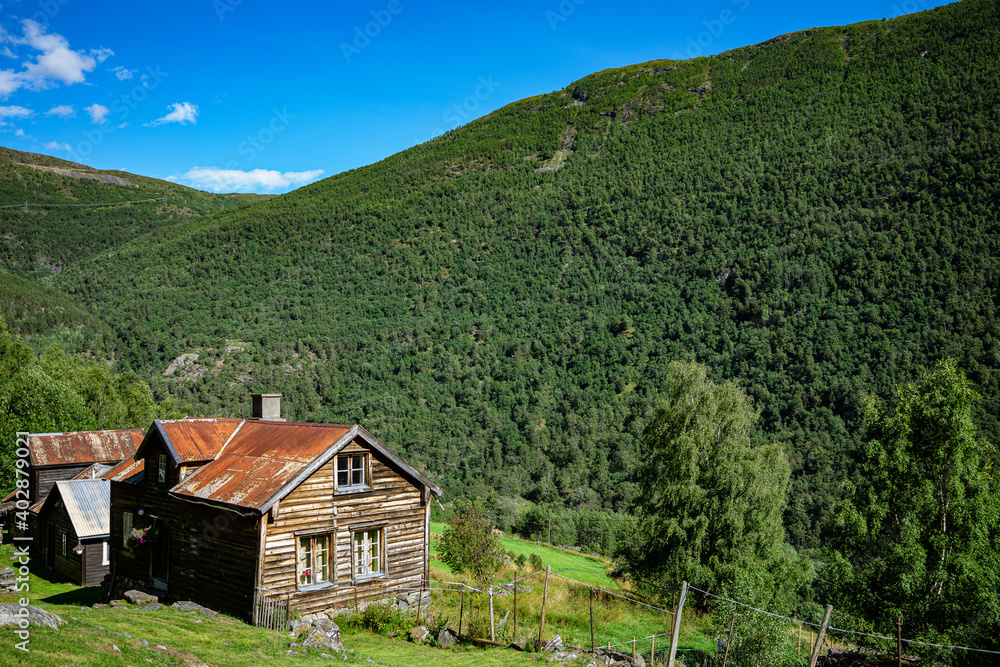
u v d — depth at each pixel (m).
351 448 20.12
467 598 22.80
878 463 24.05
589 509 105.38
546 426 145.75
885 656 21.19
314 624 17.20
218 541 19.20
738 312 175.00
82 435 38.34
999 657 19.70
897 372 122.12
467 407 156.38
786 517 86.06
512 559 41.72
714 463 33.47
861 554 23.88
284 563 18.33
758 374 140.25
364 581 20.16
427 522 22.25
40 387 44.09
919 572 20.83
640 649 20.78
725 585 25.05
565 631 22.25
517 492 118.94
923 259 157.12
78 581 27.58
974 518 21.73
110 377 61.56
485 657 15.64
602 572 47.34
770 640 14.30
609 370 164.25
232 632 15.62
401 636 17.66
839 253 176.12
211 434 22.47
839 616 22.77
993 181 179.12
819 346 139.75
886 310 143.88
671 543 32.88
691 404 35.12
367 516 20.48
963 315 132.12
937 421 22.83
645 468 37.31
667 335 177.88
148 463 22.41
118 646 10.99
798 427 117.19
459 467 128.88
